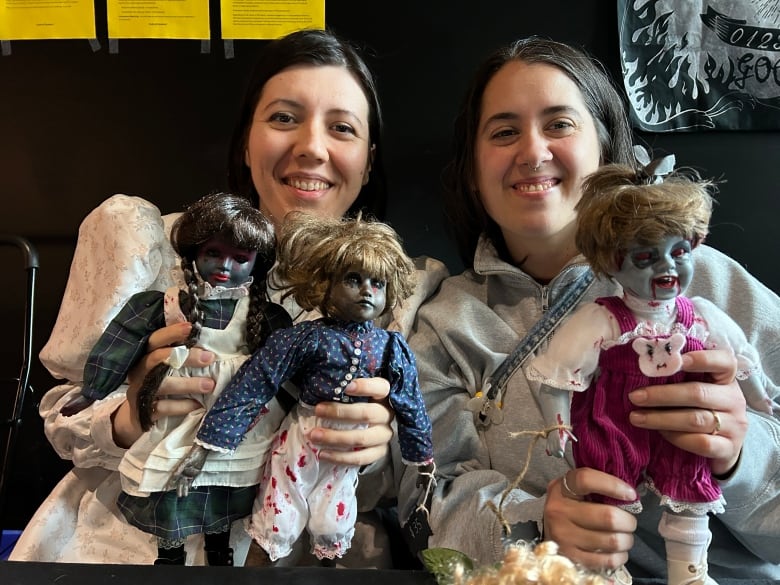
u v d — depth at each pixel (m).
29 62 1.38
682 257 0.62
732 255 1.33
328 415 0.73
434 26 1.34
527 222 0.96
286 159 1.07
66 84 1.39
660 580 0.70
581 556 0.67
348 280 0.70
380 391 0.74
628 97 1.28
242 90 1.38
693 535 0.66
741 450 0.73
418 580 0.65
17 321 1.46
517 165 0.96
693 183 0.65
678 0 1.26
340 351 0.73
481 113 1.03
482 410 0.98
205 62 1.37
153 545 0.98
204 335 0.74
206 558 0.82
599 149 1.02
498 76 1.00
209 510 0.74
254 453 0.75
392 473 1.03
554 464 0.92
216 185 1.41
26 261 1.23
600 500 0.68
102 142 1.41
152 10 1.34
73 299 1.03
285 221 0.87
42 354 1.01
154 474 0.72
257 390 0.71
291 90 1.05
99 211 1.05
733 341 0.69
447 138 1.38
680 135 1.31
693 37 1.27
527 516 0.81
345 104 1.06
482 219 1.12
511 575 0.53
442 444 0.99
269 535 0.73
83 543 1.00
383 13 1.34
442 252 1.42
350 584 0.64
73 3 1.34
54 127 1.40
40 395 1.45
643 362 0.65
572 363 0.67
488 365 1.00
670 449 0.67
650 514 0.82
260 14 1.33
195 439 0.71
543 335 0.96
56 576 0.63
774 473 0.82
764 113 1.28
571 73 0.98
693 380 0.69
